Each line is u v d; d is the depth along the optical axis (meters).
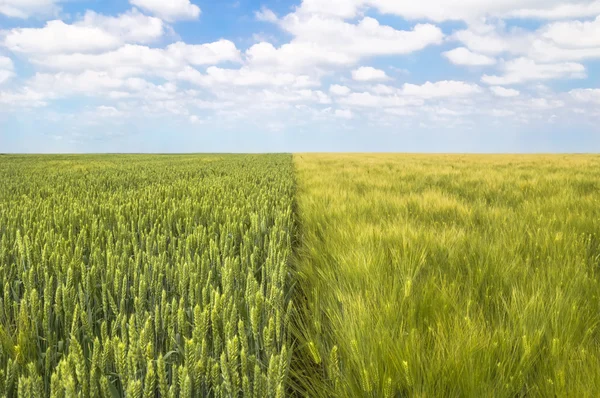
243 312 2.52
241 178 12.23
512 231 4.91
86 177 13.61
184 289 2.61
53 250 3.27
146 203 6.32
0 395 1.61
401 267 3.36
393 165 22.91
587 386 1.84
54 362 2.12
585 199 7.58
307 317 2.93
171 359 2.08
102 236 4.16
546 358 2.17
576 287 3.13
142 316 2.20
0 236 4.39
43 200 7.08
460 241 4.37
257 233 4.43
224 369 1.61
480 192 9.77
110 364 1.87
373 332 2.29
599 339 2.53
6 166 22.64
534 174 14.52
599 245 4.58
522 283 3.13
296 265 4.22
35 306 2.15
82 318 2.10
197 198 7.35
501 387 1.94
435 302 2.72
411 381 1.88
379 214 6.26
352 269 3.39
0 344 1.98
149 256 3.23
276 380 1.58
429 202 7.36
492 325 2.57
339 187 9.87
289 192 9.43
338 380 1.98
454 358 2.04
